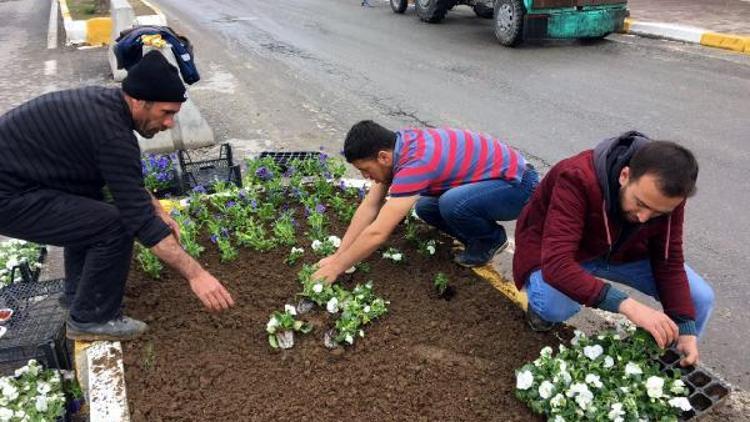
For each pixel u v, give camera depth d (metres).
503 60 9.77
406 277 3.67
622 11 10.56
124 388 2.83
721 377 3.13
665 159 2.23
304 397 2.82
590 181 2.56
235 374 2.96
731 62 9.16
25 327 3.13
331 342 3.11
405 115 7.22
